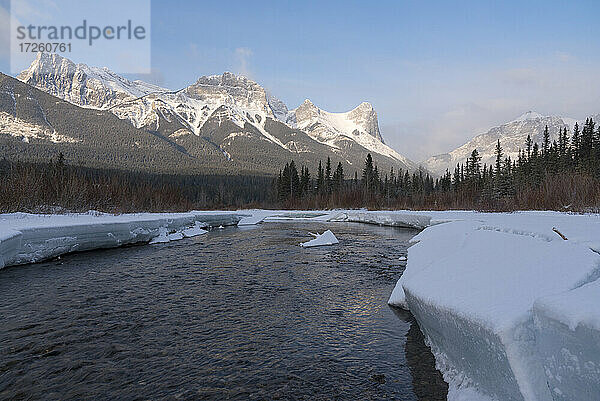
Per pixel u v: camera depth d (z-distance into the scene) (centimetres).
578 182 2872
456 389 478
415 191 7856
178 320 802
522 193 3338
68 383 530
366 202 6378
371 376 554
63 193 2523
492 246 812
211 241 2222
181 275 1252
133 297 976
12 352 627
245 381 540
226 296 998
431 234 1545
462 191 5469
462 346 468
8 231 1253
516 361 351
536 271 524
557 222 1311
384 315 845
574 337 311
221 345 671
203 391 511
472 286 541
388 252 1758
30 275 1180
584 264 499
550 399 339
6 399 488
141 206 3478
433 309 534
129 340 688
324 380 543
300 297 992
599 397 289
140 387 521
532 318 369
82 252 1642
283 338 707
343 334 728
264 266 1421
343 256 1653
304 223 3922
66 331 725
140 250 1803
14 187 2236
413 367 579
